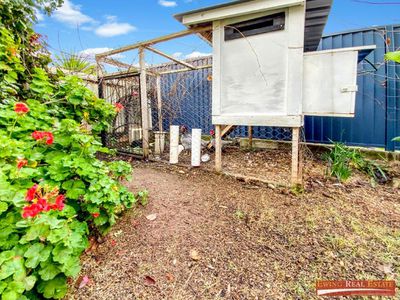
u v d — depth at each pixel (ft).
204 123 17.65
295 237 5.95
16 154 4.48
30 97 7.97
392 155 11.50
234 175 10.22
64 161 5.03
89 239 5.76
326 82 8.28
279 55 8.61
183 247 5.64
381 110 12.35
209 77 15.57
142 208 7.36
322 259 5.17
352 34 12.76
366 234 6.04
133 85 16.60
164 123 19.20
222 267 5.02
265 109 9.11
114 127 15.60
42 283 3.83
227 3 8.61
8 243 3.76
